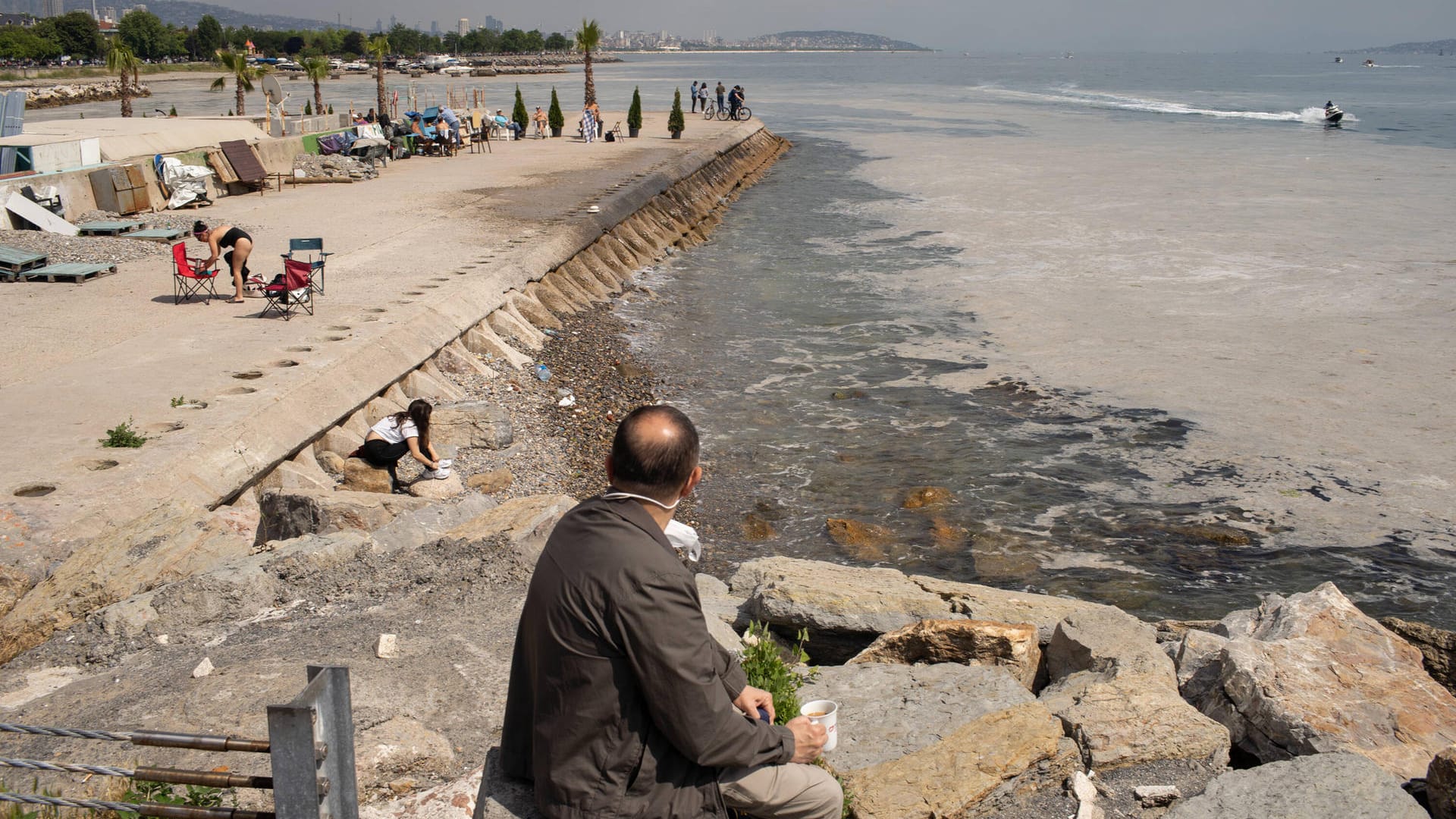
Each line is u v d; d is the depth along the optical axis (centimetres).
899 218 3319
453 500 858
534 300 1948
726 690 353
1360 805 414
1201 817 418
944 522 1172
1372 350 1753
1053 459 1348
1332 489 1230
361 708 507
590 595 291
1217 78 15288
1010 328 1967
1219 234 2811
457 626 616
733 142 4791
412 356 1442
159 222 2364
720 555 1100
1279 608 661
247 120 3334
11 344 1359
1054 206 3412
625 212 2769
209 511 905
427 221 2469
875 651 645
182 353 1327
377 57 4631
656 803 300
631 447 308
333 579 696
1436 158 4469
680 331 2012
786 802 329
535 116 5091
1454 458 1300
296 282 1516
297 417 1154
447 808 429
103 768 331
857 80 15425
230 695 520
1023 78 15950
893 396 1606
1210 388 1595
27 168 2262
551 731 297
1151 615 973
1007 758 455
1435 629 651
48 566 773
